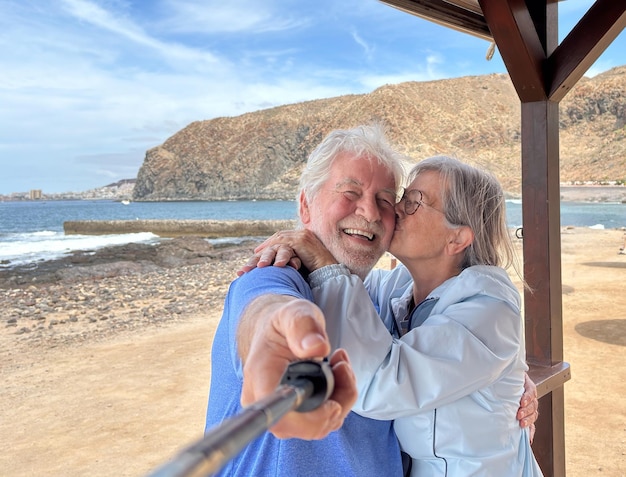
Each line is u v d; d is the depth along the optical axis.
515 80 2.88
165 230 40.75
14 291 13.63
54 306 11.73
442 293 1.55
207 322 9.84
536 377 2.72
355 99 126.44
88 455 4.61
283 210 83.81
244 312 0.94
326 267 1.36
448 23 3.15
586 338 7.68
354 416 1.32
